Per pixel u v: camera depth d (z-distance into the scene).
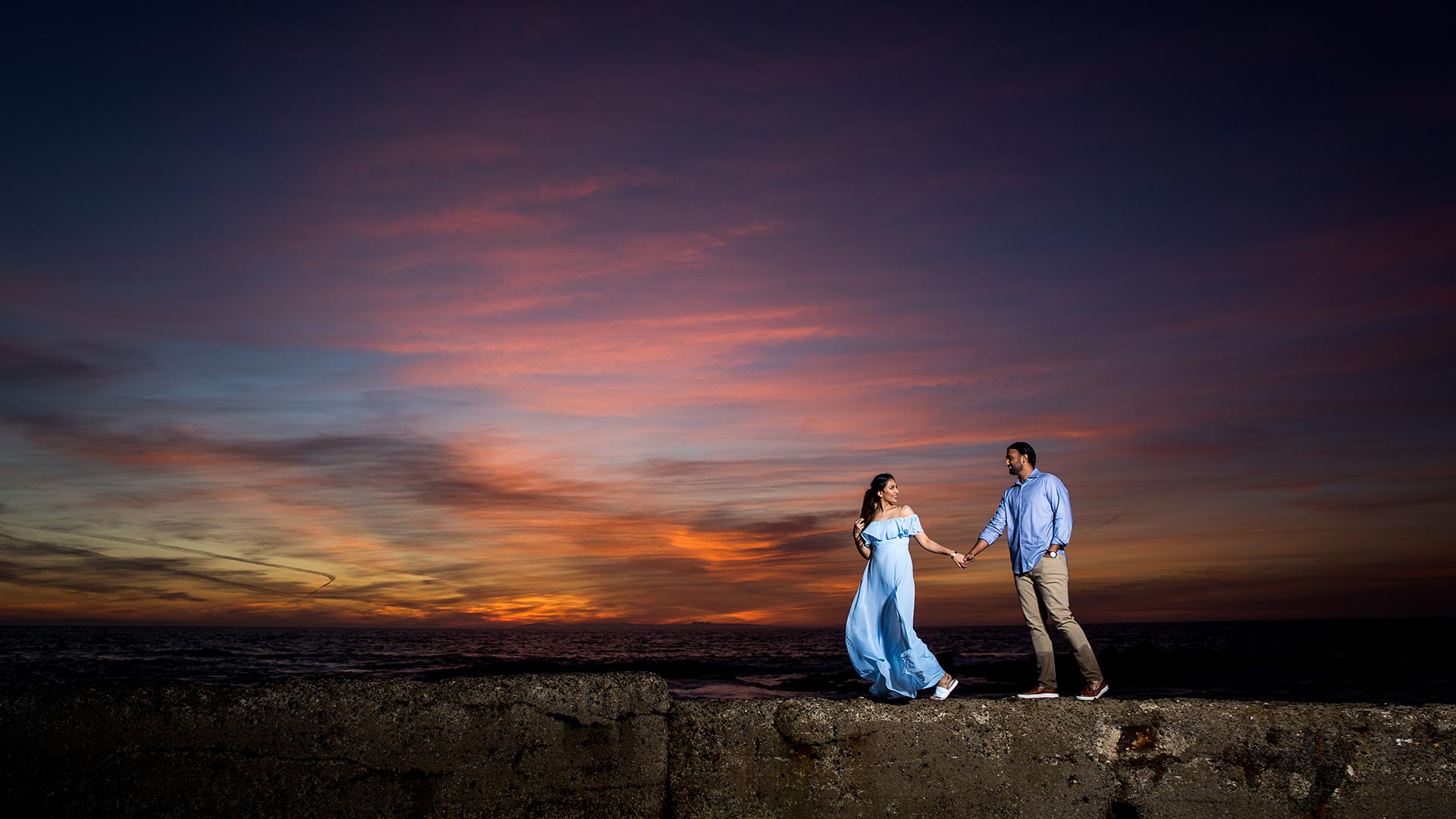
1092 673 5.15
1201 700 4.45
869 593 5.52
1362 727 4.30
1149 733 4.32
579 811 4.03
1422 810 4.23
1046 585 5.31
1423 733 4.30
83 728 3.63
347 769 3.82
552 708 4.07
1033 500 5.51
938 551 5.57
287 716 3.81
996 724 4.28
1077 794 4.24
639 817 4.11
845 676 18.80
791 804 4.18
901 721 4.26
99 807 3.59
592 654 46.06
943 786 4.21
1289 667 21.08
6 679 23.28
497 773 3.96
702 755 4.21
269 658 37.25
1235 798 4.25
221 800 3.70
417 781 3.88
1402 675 19.31
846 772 4.20
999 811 4.20
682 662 30.88
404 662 34.22
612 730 4.14
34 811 3.53
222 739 3.73
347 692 3.91
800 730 4.21
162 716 3.71
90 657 35.03
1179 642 54.28
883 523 5.57
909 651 5.20
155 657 36.59
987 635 116.38
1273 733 4.30
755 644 76.44
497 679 4.11
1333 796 4.24
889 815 4.17
